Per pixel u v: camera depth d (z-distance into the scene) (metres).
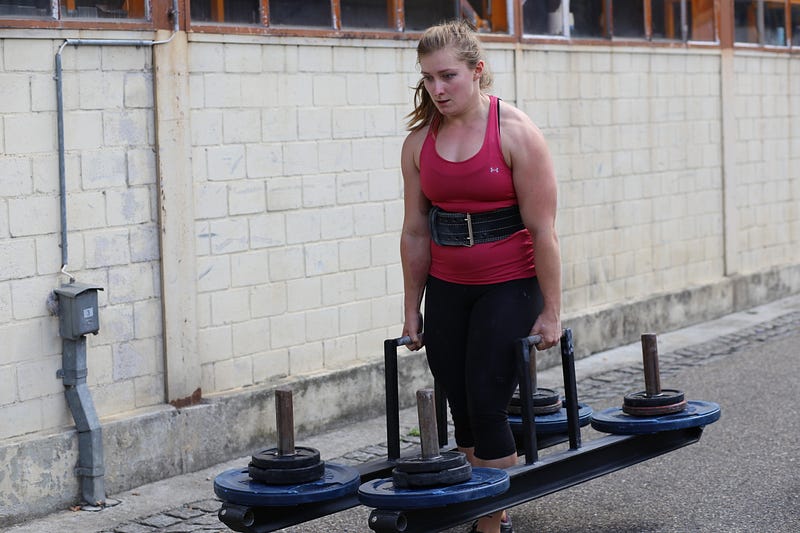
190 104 7.88
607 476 7.63
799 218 14.96
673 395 6.27
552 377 10.63
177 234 7.80
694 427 6.44
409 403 9.56
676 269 12.91
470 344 5.68
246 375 8.38
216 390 8.19
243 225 8.29
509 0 10.58
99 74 7.33
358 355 9.25
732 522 6.68
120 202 7.50
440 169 5.57
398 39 9.39
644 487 7.39
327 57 8.83
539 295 5.78
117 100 7.44
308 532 6.70
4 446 6.84
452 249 5.68
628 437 6.14
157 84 7.62
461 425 5.99
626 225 12.12
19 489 6.92
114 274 7.50
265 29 8.33
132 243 7.58
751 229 14.14
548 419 6.49
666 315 12.55
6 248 6.90
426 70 5.46
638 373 10.73
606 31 11.76
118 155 7.47
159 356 7.80
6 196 6.89
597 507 7.02
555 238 5.60
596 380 10.48
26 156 6.97
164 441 7.69
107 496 7.37
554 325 5.68
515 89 10.66
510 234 5.64
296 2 8.59
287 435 5.34
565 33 11.23
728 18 13.48
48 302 7.11
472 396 5.66
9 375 6.94
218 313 8.16
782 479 7.47
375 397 9.20
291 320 8.69
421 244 5.90
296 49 8.59
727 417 9.05
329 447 8.42
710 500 7.09
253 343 8.42
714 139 13.38
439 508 5.25
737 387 10.04
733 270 13.77
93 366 7.40
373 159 9.27
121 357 7.56
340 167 8.99
